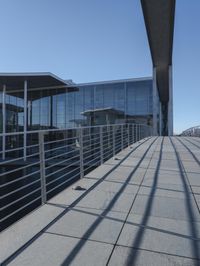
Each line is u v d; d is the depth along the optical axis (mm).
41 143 5117
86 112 30469
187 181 6543
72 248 3344
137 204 4883
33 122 32531
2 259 3100
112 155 11594
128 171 7672
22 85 31375
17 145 31297
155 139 22531
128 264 3018
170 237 3639
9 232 3756
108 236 3654
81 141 7016
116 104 29688
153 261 3078
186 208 4703
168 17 23062
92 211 4531
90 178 6797
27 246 3387
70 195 5379
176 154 11422
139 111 29141
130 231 3807
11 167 21625
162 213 4473
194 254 3227
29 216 4312
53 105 31875
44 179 5066
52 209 4613
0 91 34031
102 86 30297
